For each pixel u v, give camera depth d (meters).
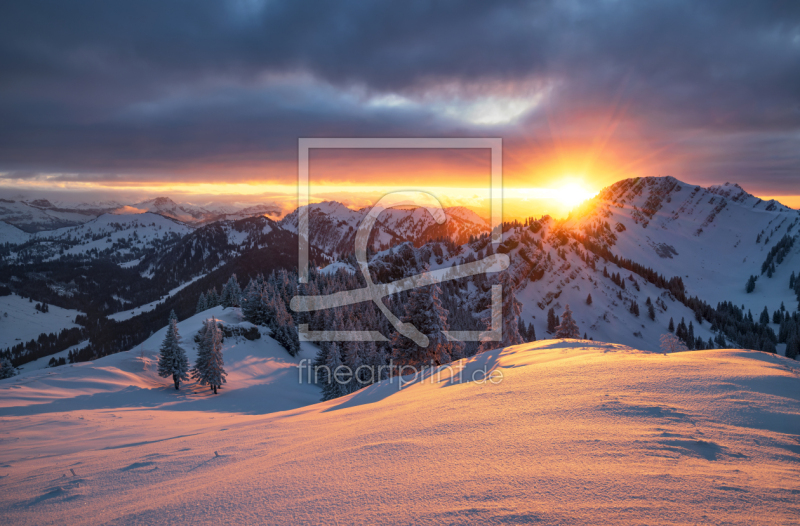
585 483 3.88
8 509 5.63
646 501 3.41
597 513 3.26
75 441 17.02
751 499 3.35
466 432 6.25
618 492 3.63
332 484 4.67
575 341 15.73
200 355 55.91
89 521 4.71
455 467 4.75
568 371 10.06
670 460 4.33
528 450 5.05
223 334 82.69
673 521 3.04
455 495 3.92
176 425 23.53
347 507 3.95
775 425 5.33
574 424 5.96
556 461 4.57
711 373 8.05
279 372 73.75
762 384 7.09
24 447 15.73
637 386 7.72
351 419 10.18
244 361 74.94
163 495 5.36
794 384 7.04
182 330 86.44
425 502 3.84
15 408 34.22
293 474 5.22
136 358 62.69
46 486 6.79
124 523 4.39
